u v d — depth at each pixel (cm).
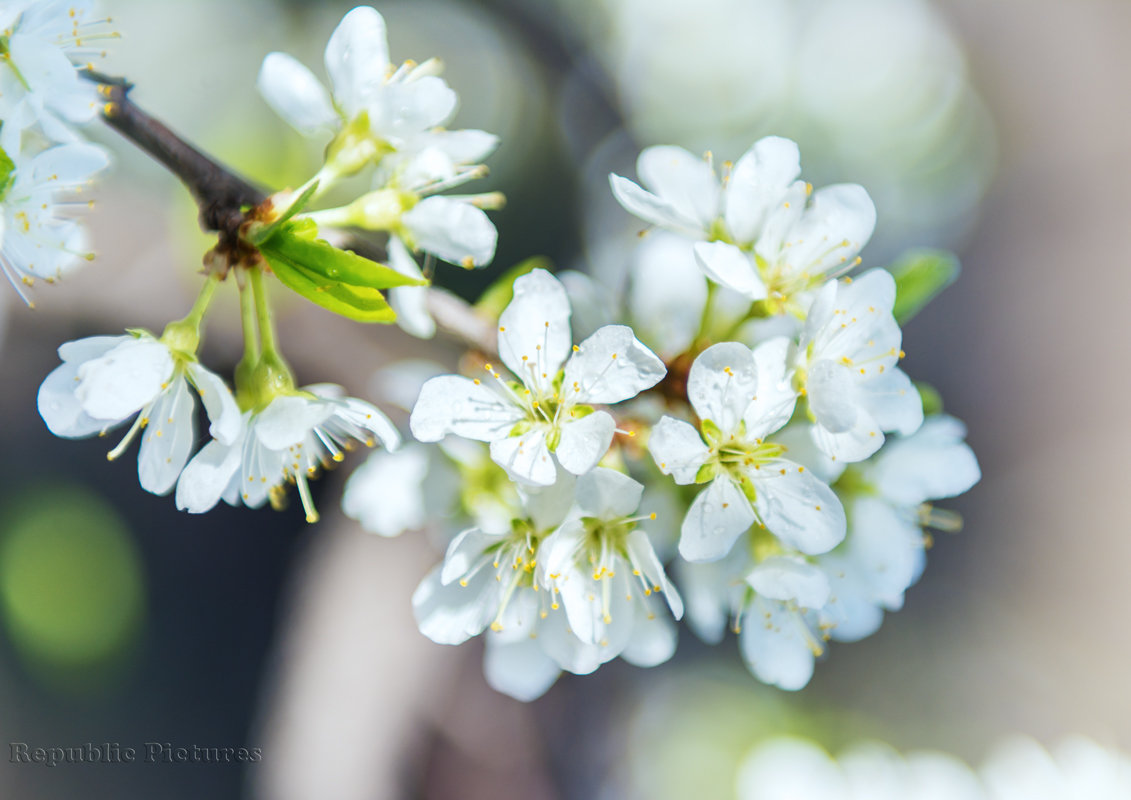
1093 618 69
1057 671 67
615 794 50
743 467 27
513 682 28
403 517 29
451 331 28
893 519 28
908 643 67
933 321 80
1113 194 78
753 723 57
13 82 26
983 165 83
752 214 28
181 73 56
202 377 26
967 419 76
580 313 29
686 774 54
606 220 75
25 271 27
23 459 53
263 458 27
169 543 54
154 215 38
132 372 26
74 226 27
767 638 28
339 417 27
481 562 27
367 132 27
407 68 28
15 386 51
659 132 81
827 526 27
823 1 85
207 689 52
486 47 75
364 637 37
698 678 58
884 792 49
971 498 74
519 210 73
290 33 65
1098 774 46
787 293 28
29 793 49
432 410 27
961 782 47
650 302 30
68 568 52
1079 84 81
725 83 82
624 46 81
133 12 56
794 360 27
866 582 28
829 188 28
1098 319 76
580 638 27
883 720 63
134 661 52
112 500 54
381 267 26
